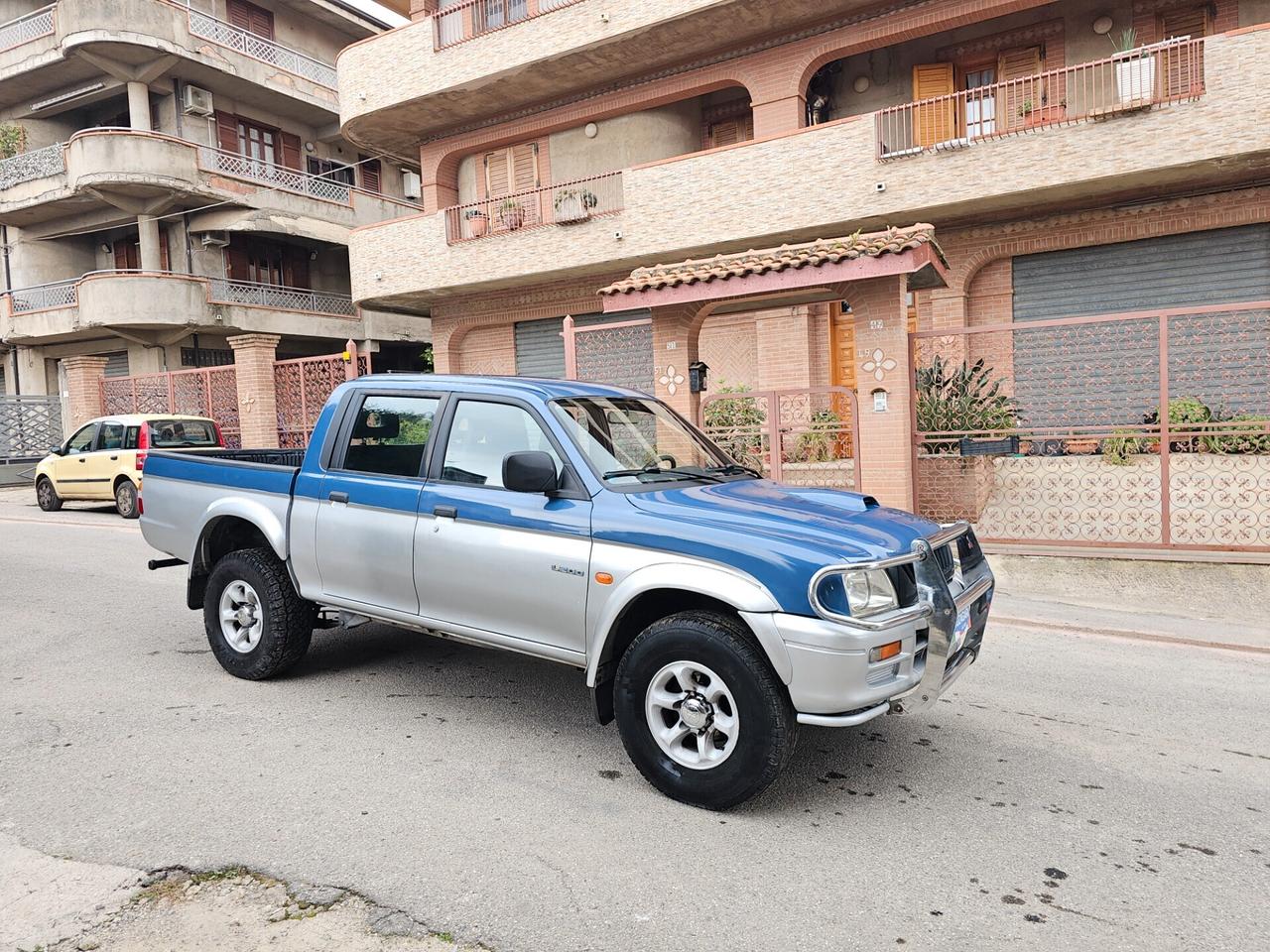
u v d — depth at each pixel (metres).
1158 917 2.79
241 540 5.67
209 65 22.70
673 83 16.28
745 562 3.44
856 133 13.38
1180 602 7.04
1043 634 6.33
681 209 14.98
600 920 2.75
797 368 15.89
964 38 14.67
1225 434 7.95
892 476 9.05
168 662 5.57
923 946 2.63
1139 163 11.44
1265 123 10.70
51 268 25.17
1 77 23.47
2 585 8.06
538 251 16.59
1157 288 12.87
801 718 3.34
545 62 16.14
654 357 10.05
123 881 2.97
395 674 5.34
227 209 23.53
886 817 3.49
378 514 4.60
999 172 12.36
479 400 4.51
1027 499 10.04
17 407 21.73
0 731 4.36
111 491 13.88
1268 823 3.44
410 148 20.56
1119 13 13.48
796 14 14.46
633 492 4.01
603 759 4.07
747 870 3.07
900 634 3.41
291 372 16.03
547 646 4.03
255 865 3.08
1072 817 3.50
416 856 3.15
